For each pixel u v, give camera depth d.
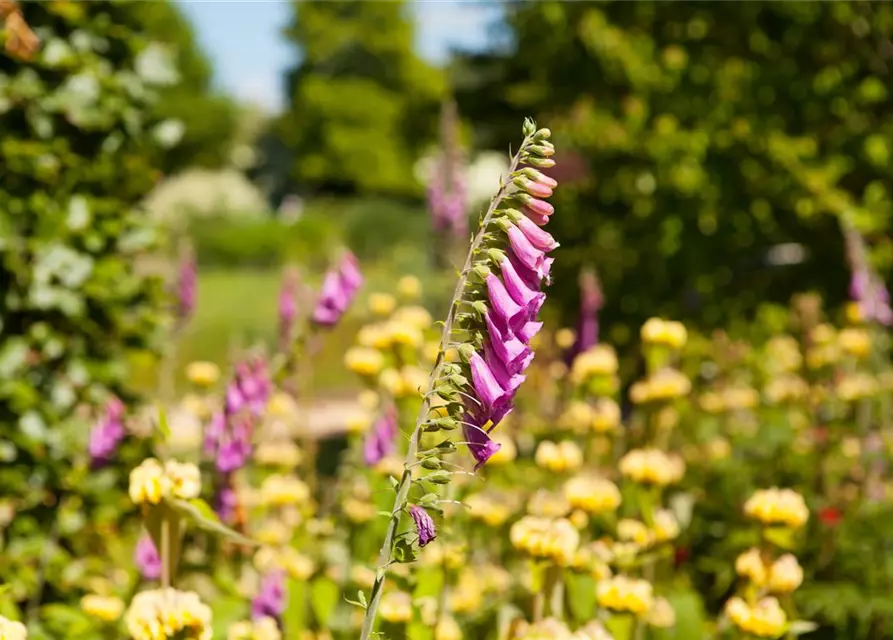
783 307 9.15
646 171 9.28
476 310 2.02
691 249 9.16
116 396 4.88
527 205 2.03
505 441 3.75
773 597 3.15
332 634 3.49
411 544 2.09
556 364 5.62
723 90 9.04
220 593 3.74
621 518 3.98
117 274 4.89
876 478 5.31
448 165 7.54
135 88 5.02
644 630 3.31
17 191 4.64
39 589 4.14
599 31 9.41
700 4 9.34
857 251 6.21
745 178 8.98
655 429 4.43
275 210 53.69
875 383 5.77
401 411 4.03
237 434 3.67
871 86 8.88
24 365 4.62
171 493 2.61
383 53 49.97
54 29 4.79
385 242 32.38
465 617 3.44
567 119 9.91
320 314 3.89
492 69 11.77
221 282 25.94
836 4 8.70
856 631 4.11
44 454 4.48
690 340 6.77
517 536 2.87
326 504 4.69
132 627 2.29
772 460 5.38
